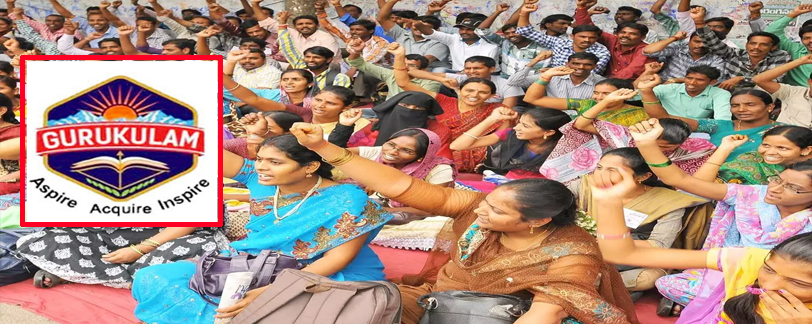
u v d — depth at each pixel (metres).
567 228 2.38
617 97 4.20
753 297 2.15
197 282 2.69
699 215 3.29
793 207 2.90
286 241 2.77
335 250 2.72
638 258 2.13
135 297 2.80
